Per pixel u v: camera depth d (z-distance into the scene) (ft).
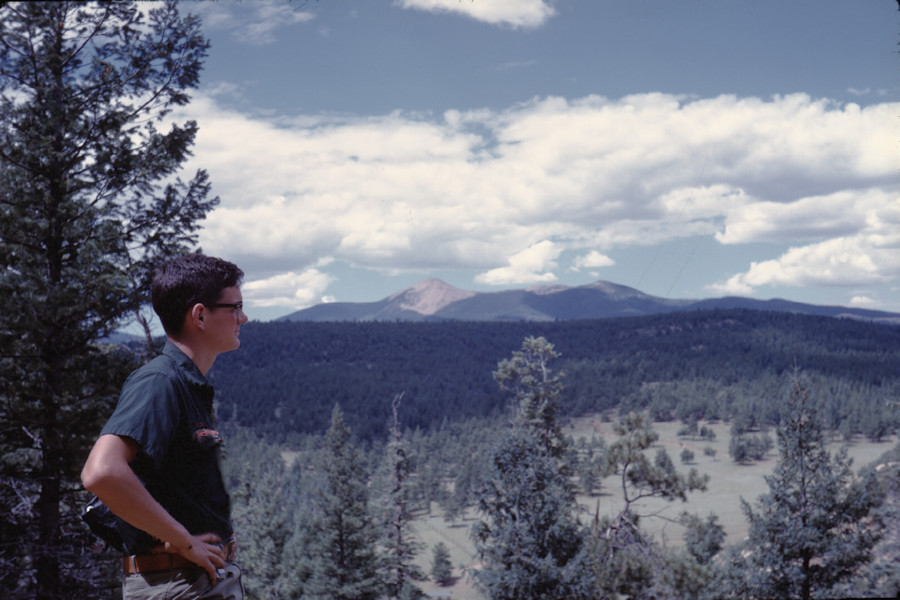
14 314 26.17
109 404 28.07
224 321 5.90
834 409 614.34
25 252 28.27
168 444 5.16
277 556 135.95
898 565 44.42
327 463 117.29
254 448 576.61
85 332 27.96
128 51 31.04
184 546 5.07
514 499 72.54
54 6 27.55
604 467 75.87
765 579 56.80
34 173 29.40
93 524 5.92
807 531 54.70
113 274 28.58
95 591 27.17
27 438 27.32
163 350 5.77
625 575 65.31
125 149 31.58
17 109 28.63
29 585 26.78
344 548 111.14
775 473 61.36
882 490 44.68
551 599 65.51
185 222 34.50
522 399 108.47
